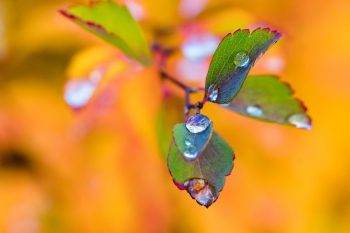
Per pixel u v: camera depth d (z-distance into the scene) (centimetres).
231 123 42
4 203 46
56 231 45
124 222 44
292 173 45
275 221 45
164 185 44
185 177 26
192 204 45
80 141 43
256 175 45
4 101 46
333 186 46
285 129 44
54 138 45
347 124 45
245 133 43
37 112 45
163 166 43
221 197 45
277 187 45
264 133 43
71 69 35
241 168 44
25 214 45
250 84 30
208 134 26
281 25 43
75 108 35
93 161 43
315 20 45
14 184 46
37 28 43
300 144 45
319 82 45
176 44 37
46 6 44
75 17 31
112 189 43
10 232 45
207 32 37
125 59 35
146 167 42
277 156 44
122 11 31
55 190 45
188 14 40
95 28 31
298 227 45
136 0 38
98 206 44
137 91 39
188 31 37
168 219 43
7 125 45
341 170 46
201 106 26
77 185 44
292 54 43
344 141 45
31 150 45
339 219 47
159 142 33
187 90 30
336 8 45
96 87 35
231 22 37
